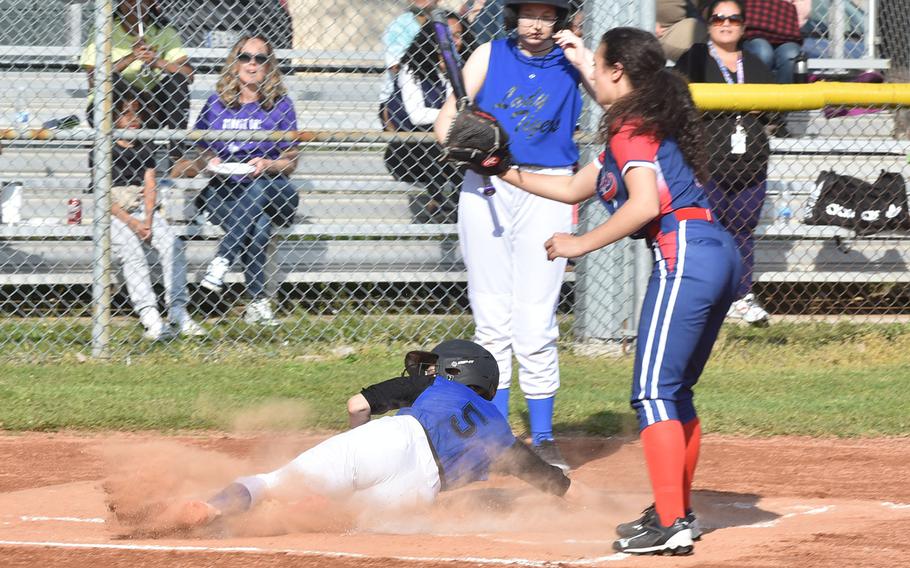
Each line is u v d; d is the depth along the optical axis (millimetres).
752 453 16422
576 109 14805
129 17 22641
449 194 24875
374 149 26469
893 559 10266
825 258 26656
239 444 16375
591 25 22516
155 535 10891
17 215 24578
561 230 14734
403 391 12492
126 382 19828
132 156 22641
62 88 26359
